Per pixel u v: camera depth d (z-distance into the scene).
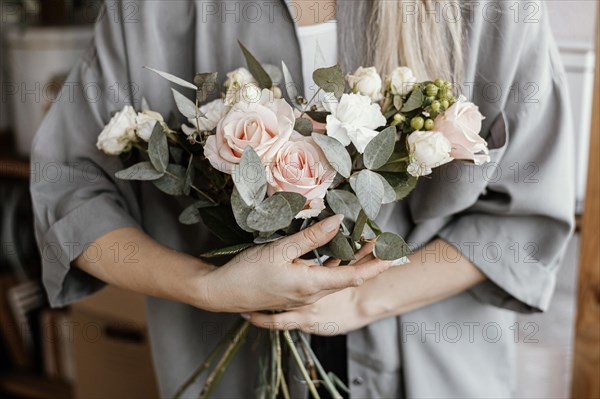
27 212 2.14
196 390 1.06
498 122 0.94
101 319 1.72
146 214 1.04
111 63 1.00
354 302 0.96
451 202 0.94
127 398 1.72
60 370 2.05
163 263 0.92
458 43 0.92
